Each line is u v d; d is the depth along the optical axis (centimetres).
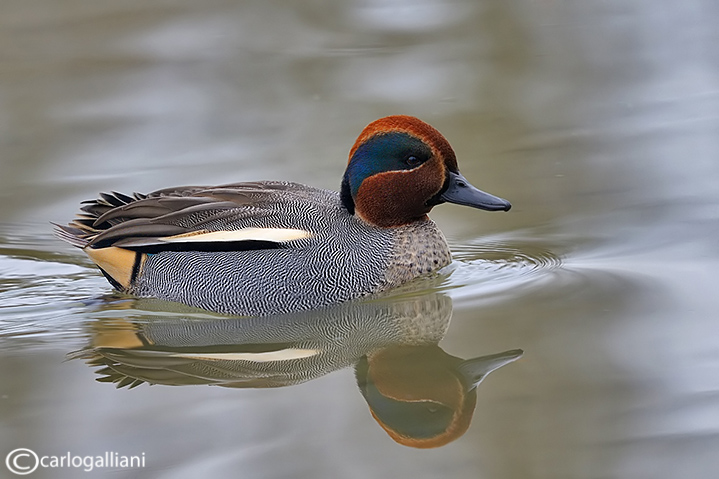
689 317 1116
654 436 891
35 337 1173
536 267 1299
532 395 968
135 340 1162
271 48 2067
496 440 901
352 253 1248
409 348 1119
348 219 1278
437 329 1138
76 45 2066
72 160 1658
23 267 1421
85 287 1355
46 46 2067
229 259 1248
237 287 1243
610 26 2144
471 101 1830
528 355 1048
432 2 2277
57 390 1006
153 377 1043
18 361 1089
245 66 1988
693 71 1938
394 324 1189
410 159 1252
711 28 2112
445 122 1750
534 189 1530
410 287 1266
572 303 1169
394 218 1278
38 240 1486
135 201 1297
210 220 1262
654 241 1343
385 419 948
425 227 1303
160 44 2077
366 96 1850
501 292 1222
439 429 927
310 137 1702
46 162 1656
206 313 1255
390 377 1041
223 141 1703
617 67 1964
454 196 1264
